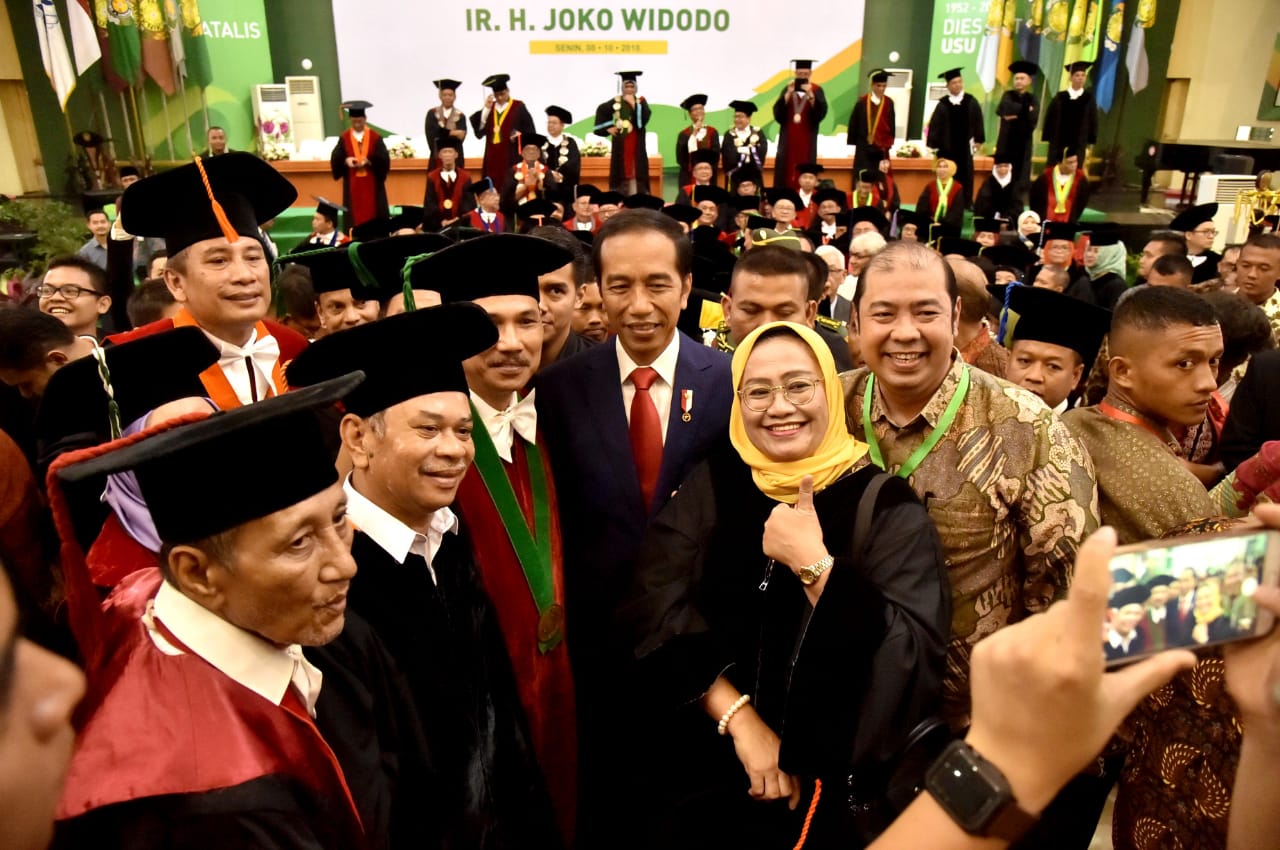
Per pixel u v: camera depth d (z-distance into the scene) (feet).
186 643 3.60
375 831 4.37
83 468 3.19
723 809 5.89
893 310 5.67
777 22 46.32
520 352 6.64
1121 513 6.07
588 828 7.76
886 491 5.49
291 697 3.91
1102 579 1.83
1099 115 45.55
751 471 5.94
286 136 43.83
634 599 5.91
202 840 3.18
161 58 42.01
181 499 3.43
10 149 41.11
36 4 38.47
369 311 9.48
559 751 7.10
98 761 3.20
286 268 12.27
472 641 5.75
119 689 3.43
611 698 7.54
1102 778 6.03
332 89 46.24
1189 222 24.53
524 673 6.81
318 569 3.69
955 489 5.79
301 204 41.55
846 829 5.22
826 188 33.06
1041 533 5.63
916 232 29.22
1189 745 3.86
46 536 7.27
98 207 35.58
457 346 5.03
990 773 1.99
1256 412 8.21
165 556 3.61
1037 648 1.92
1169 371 6.12
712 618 5.75
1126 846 4.38
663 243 7.32
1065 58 43.93
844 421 5.87
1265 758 2.48
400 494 5.08
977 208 38.47
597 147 41.91
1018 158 38.47
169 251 7.91
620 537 7.41
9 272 24.06
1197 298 6.17
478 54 45.88
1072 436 5.91
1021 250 24.02
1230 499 5.25
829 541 5.47
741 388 5.74
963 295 8.98
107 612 3.82
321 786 3.72
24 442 8.40
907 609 5.09
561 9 45.65
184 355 6.30
